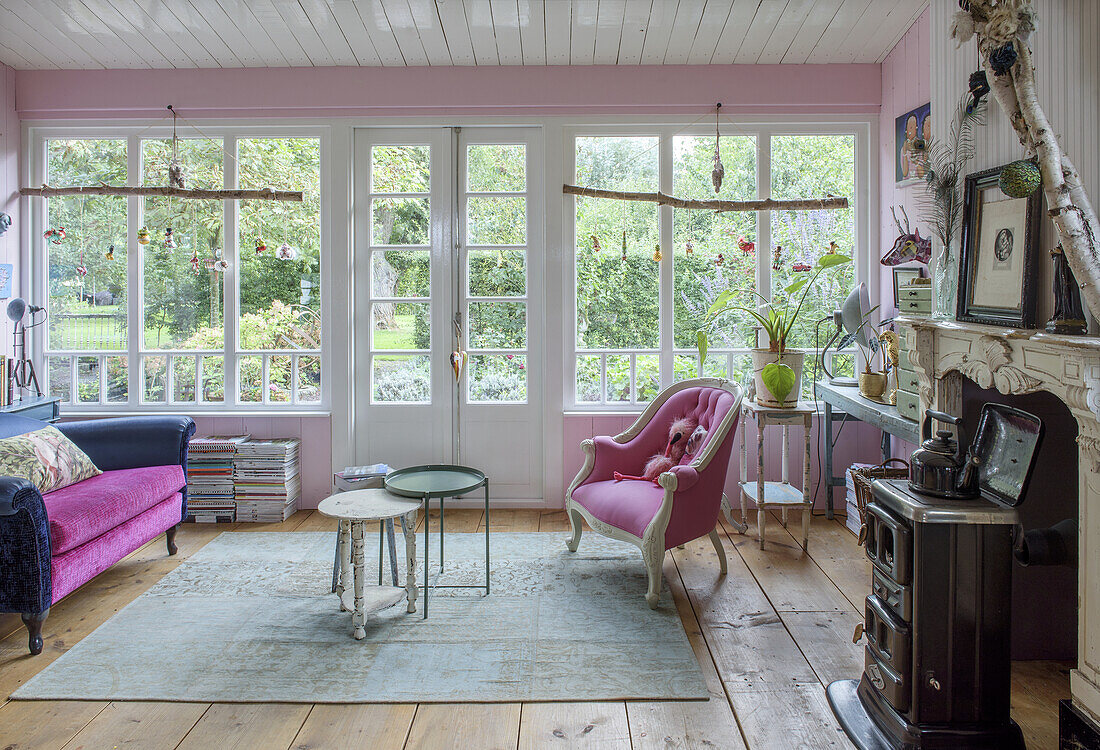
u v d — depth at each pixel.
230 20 3.97
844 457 4.68
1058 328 2.08
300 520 4.56
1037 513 2.71
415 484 3.28
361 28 4.07
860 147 4.63
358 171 4.75
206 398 4.81
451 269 4.77
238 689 2.59
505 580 3.58
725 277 4.71
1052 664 2.79
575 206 4.70
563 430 4.72
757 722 2.40
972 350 2.49
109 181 4.74
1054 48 2.32
